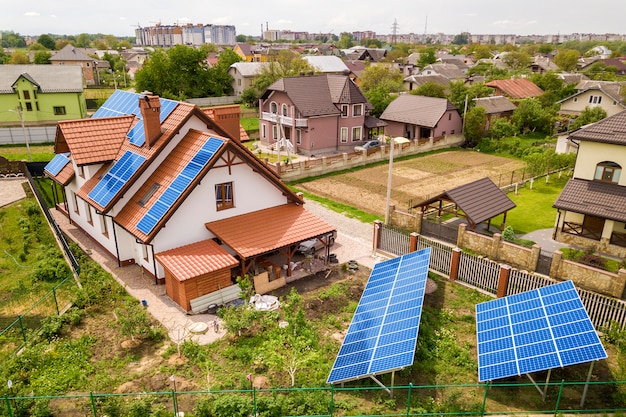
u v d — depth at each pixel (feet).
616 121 89.76
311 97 165.58
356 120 173.99
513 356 49.37
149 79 273.13
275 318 63.93
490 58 569.23
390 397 48.85
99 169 82.89
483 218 87.45
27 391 49.60
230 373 53.11
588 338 46.73
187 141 78.33
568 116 223.51
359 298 70.59
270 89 169.07
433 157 170.40
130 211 74.59
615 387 50.24
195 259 69.62
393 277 67.41
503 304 59.16
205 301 67.00
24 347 56.65
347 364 51.42
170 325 62.90
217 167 74.13
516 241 92.07
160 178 75.77
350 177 142.00
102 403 47.78
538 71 428.15
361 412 46.80
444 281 75.87
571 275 71.77
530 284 66.28
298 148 170.30
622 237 87.40
